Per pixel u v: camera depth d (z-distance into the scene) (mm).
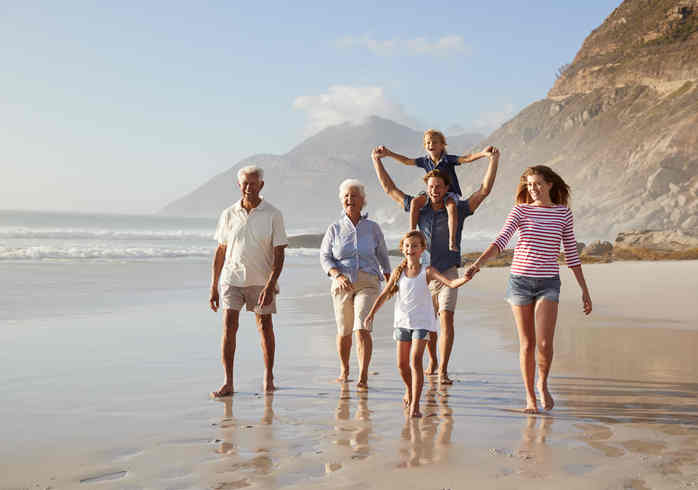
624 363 6633
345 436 4156
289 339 8328
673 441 4000
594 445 3922
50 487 3266
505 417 4652
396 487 3221
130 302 11961
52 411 4812
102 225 105188
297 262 25984
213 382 5887
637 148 150750
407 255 5148
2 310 10453
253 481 3320
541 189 5199
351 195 6258
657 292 13445
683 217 110938
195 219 188250
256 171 5922
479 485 3242
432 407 4980
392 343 8188
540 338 4977
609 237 117750
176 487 3242
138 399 5211
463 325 9539
